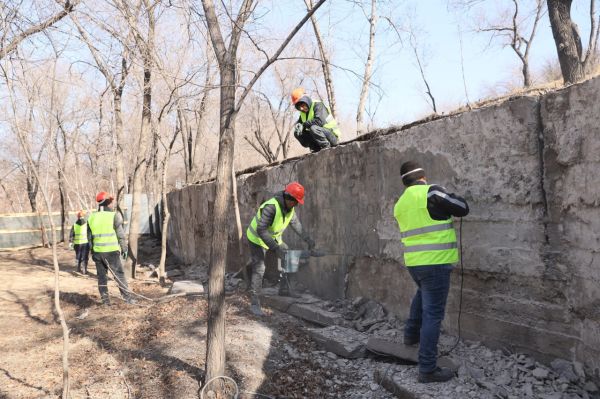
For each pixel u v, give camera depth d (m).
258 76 3.94
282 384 4.29
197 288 7.90
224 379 4.03
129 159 19.97
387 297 5.47
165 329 5.75
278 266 7.32
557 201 3.66
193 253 12.34
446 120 4.55
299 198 6.11
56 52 4.07
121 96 12.26
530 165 3.83
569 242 3.59
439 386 3.83
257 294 6.12
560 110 3.59
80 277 11.34
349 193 6.03
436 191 3.85
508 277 4.07
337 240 6.28
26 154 3.86
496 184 4.09
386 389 4.10
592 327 3.43
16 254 16.69
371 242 5.66
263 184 8.34
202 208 11.52
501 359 4.04
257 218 6.18
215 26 4.17
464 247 4.43
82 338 5.86
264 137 20.72
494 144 4.09
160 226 18.23
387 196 5.37
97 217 7.59
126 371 4.66
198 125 15.22
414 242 3.95
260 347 4.84
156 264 13.31
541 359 3.84
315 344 5.14
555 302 3.73
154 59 5.61
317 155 6.68
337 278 6.27
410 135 5.00
